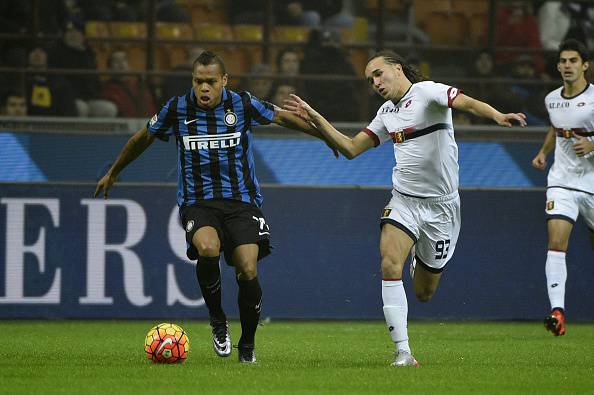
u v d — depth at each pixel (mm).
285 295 47125
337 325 45531
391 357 29547
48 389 20859
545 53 52281
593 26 54312
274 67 51000
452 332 41875
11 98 48469
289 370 24562
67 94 48906
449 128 26953
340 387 21500
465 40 52781
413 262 29047
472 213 48125
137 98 49531
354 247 47438
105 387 21188
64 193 46031
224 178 26344
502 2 53281
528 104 50688
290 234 47125
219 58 26141
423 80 27078
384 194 47562
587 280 48344
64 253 46000
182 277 46562
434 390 21266
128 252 46281
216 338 26844
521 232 48312
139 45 51406
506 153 48719
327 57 50469
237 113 26312
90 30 51250
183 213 26469
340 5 52719
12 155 46500
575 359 29297
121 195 46312
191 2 53500
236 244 25859
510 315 48156
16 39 49375
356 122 49875
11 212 45688
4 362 26766
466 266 48062
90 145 47000
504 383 22578
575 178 37250
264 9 52469
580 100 36938
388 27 52844
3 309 45656
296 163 47781
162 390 20734
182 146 26453
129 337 37344
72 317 45969
